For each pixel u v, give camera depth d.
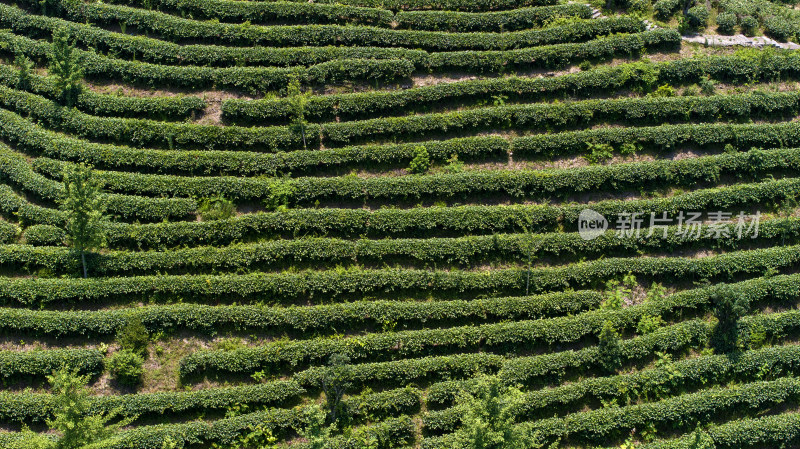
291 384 37.72
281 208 43.22
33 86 46.94
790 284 41.72
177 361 39.03
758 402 38.41
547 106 47.59
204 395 37.19
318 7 52.00
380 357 39.34
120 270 40.84
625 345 39.53
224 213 42.91
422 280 41.28
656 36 51.22
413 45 51.09
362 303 40.34
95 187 40.12
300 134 46.09
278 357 38.50
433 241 42.38
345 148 45.66
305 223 42.72
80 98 46.69
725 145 47.09
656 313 40.81
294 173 45.34
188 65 49.28
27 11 51.44
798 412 38.56
